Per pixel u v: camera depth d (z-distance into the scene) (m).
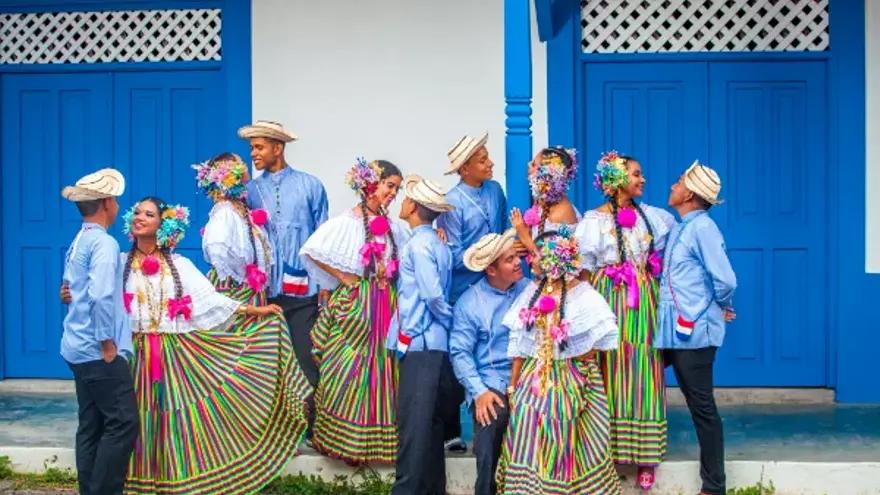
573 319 5.70
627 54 7.58
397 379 6.22
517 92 6.17
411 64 7.68
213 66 7.94
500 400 5.83
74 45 8.08
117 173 5.86
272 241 6.61
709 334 5.97
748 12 7.54
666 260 6.08
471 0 7.62
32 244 8.15
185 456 6.03
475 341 5.91
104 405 5.77
